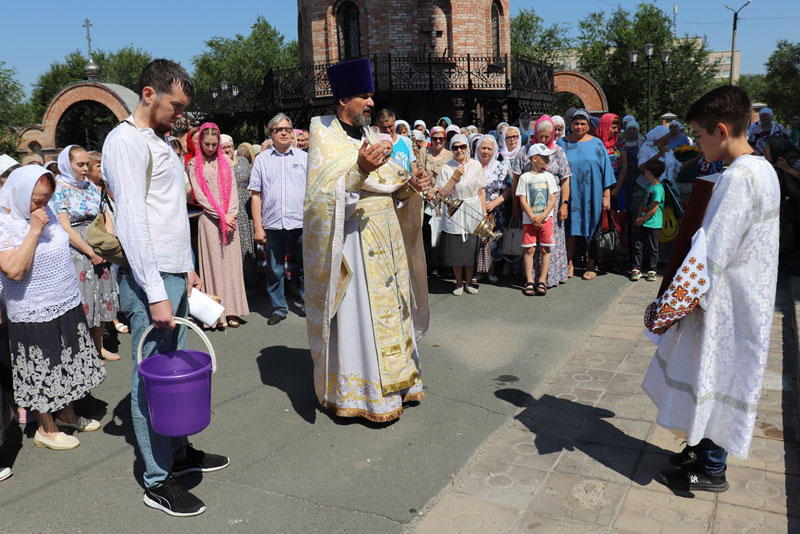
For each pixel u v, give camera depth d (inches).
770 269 105.9
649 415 153.9
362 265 150.3
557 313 243.1
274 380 187.3
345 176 139.1
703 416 111.0
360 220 149.5
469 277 272.7
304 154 241.0
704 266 106.3
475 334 221.8
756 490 120.0
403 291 157.1
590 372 183.6
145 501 123.9
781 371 175.2
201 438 151.6
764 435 140.4
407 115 733.3
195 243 252.8
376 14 722.2
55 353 143.9
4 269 135.0
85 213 196.7
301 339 225.1
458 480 129.5
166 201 117.8
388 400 153.4
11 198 136.4
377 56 722.2
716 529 109.0
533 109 811.4
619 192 309.7
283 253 239.9
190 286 126.0
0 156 163.5
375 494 125.4
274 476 133.3
